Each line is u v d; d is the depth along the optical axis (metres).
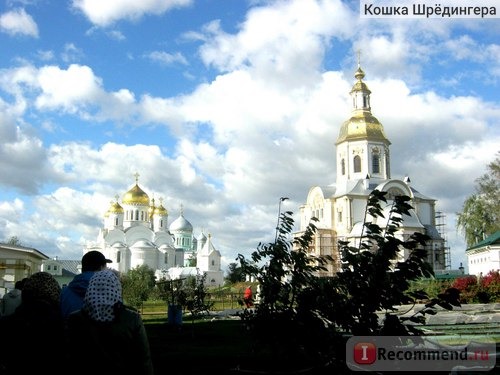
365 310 8.02
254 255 11.36
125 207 133.88
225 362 16.62
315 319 8.69
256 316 10.65
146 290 54.12
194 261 142.12
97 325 5.88
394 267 8.28
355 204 88.50
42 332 6.31
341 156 95.88
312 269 10.16
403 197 8.41
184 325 33.31
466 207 77.31
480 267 63.41
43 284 6.67
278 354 10.17
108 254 124.25
